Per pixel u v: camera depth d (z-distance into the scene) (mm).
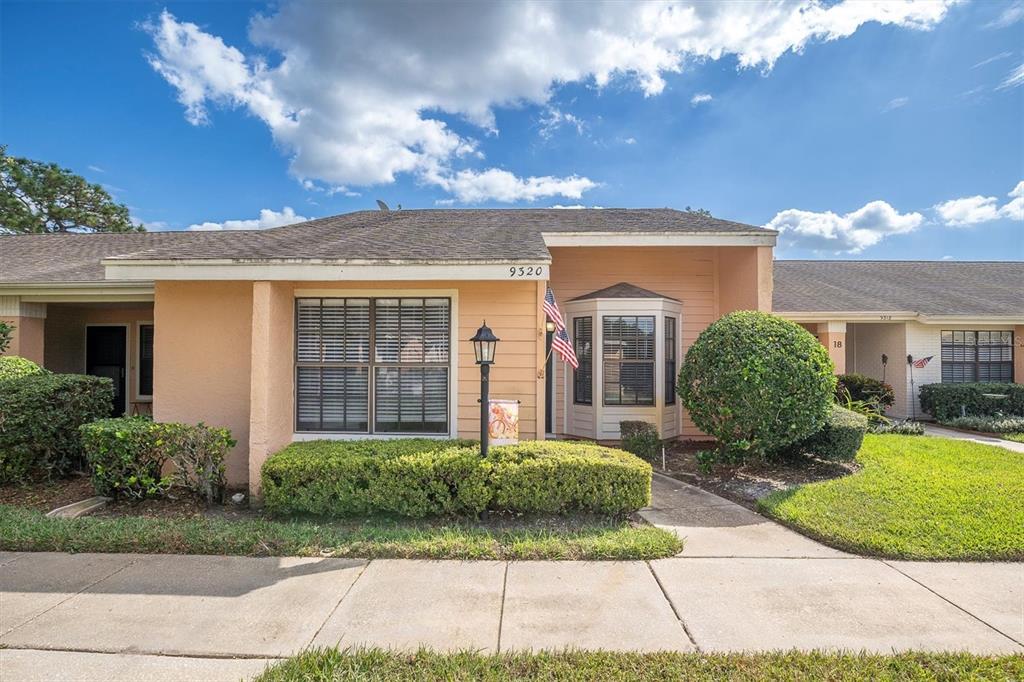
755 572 3701
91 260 10195
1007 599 3281
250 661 2621
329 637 2842
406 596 3316
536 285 6465
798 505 5020
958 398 11820
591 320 8641
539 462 4785
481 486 4758
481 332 5000
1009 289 14164
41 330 9203
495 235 7406
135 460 5316
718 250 9227
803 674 2480
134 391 10578
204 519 4820
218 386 6219
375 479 4832
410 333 6496
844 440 6730
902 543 4074
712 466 6695
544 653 2656
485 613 3104
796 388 6160
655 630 2912
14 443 5746
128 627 2924
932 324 12523
